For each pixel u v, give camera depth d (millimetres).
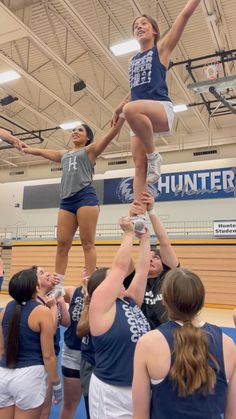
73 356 2965
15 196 18703
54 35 8695
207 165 14922
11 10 7680
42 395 2482
